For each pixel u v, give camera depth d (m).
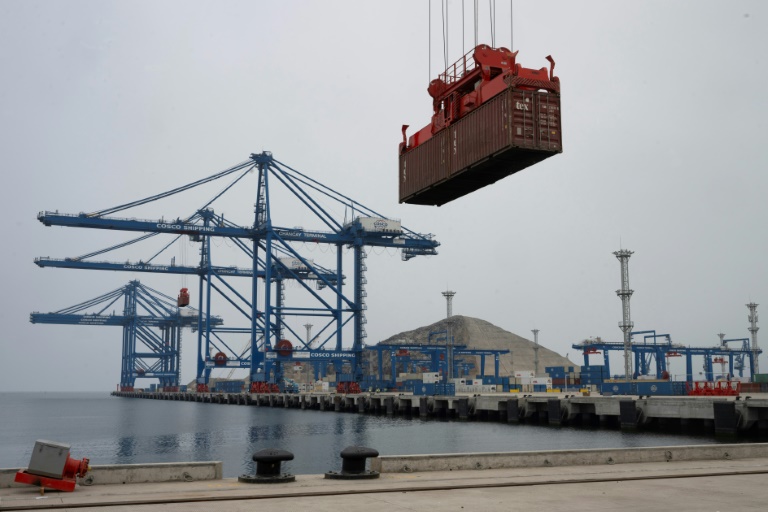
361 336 120.94
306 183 121.94
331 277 144.12
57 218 103.06
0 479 14.43
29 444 65.38
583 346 132.12
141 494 13.81
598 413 60.72
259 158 121.25
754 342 153.12
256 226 122.38
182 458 48.09
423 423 76.69
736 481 15.63
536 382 116.94
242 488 14.55
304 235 118.50
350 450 16.14
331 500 13.24
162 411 129.25
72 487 14.27
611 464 18.48
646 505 12.59
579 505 12.62
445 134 37.06
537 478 15.83
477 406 78.19
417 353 162.75
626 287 90.06
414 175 40.25
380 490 14.23
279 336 133.75
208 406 151.00
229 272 152.25
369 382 126.25
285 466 40.53
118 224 107.50
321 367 187.25
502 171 35.03
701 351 152.38
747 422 47.16
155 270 145.25
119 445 59.25
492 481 15.37
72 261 132.75
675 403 52.72
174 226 112.56
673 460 19.12
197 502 13.09
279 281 146.38
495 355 146.25
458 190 38.91
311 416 97.69
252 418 95.44
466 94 35.88
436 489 14.49
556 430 60.81
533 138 31.66
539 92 32.19
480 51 34.16
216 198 122.50
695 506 12.46
